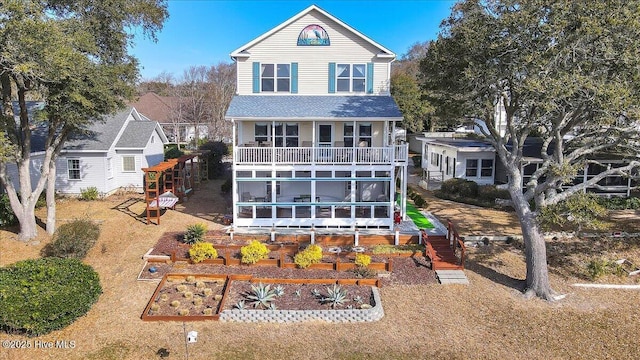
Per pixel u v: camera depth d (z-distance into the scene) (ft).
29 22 43.24
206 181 107.55
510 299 46.57
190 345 36.45
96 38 59.11
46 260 44.32
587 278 52.03
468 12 47.39
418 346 37.06
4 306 35.81
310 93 70.44
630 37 38.68
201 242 57.31
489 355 35.94
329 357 35.22
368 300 44.80
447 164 102.17
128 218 68.39
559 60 41.88
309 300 44.04
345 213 67.72
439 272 51.72
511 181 50.96
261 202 66.33
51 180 60.80
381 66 70.18
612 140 48.96
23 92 56.08
